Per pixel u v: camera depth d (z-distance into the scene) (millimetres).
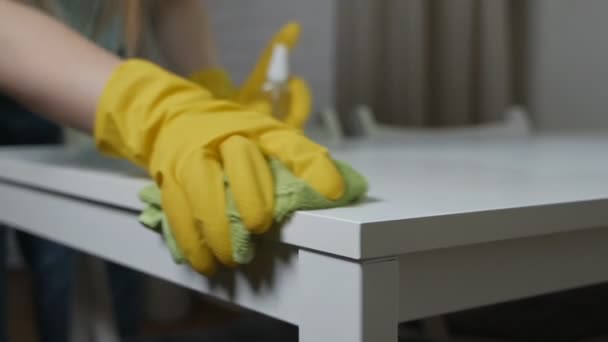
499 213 409
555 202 435
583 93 2807
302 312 409
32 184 689
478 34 2523
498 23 2514
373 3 2312
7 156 814
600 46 2738
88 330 1193
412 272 397
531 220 422
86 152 879
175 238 458
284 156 445
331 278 384
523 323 1156
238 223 418
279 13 2355
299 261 408
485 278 432
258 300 457
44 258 1199
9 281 2553
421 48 2363
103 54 575
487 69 2512
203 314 2369
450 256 415
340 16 2332
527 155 872
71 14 842
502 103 2523
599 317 1168
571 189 504
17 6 585
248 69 2334
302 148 446
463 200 442
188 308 2342
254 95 851
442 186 524
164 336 930
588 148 1009
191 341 911
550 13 2889
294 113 826
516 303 1167
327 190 408
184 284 521
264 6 2336
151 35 997
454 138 1413
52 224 678
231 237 424
